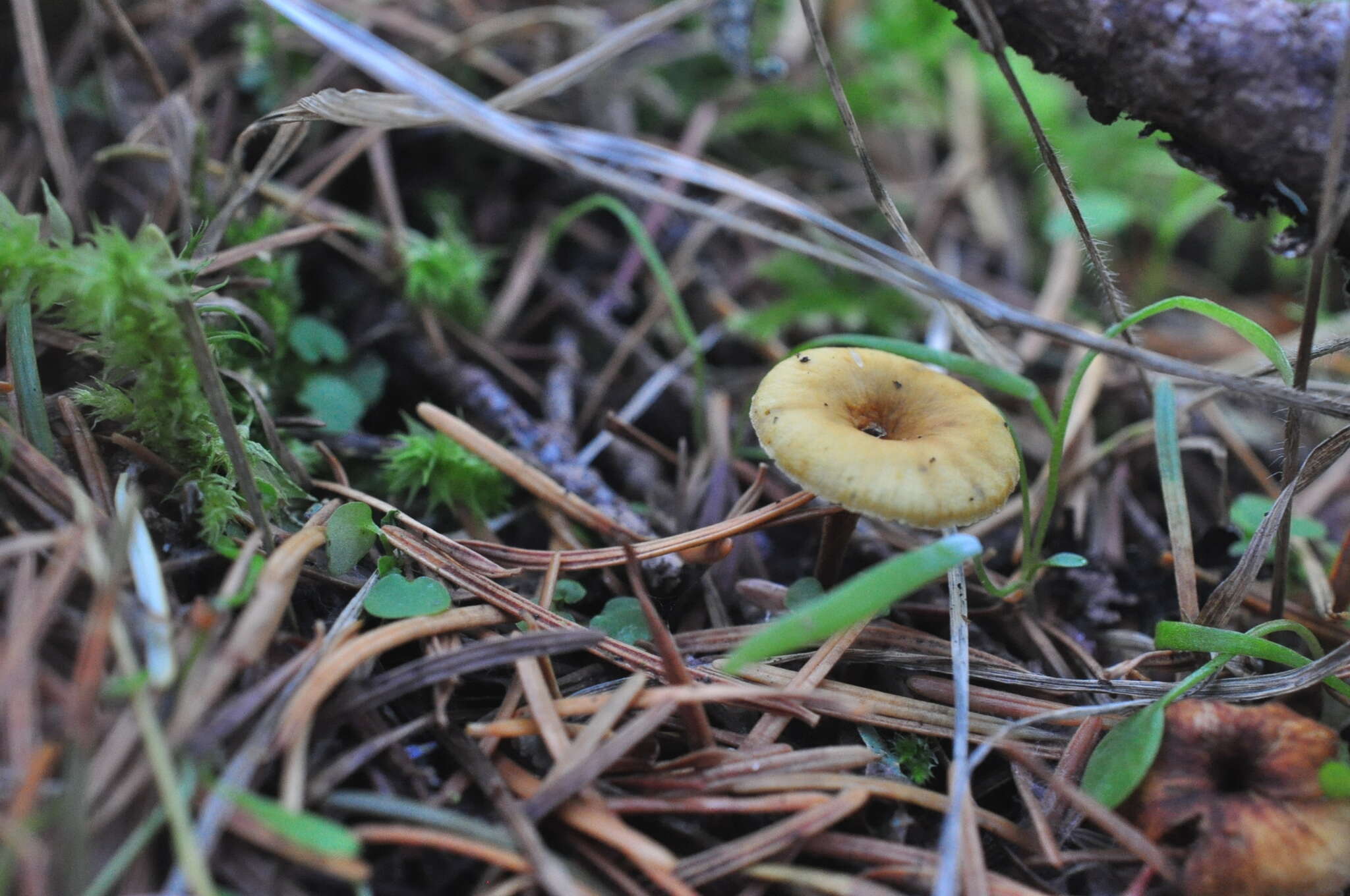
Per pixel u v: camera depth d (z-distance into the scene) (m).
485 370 0.29
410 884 0.21
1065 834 0.22
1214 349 0.31
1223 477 0.27
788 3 0.40
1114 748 0.22
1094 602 0.26
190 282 0.24
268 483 0.24
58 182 0.27
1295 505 0.27
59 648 0.21
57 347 0.25
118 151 0.27
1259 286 0.36
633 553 0.22
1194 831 0.22
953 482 0.23
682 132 0.36
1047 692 0.24
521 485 0.26
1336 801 0.22
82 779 0.20
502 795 0.21
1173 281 0.36
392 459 0.26
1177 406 0.28
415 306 0.28
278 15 0.29
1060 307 0.31
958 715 0.23
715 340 0.30
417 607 0.23
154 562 0.22
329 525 0.23
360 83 0.30
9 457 0.22
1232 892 0.21
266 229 0.27
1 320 0.24
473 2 0.34
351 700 0.22
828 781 0.22
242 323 0.24
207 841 0.20
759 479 0.25
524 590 0.25
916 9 0.40
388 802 0.21
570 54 0.33
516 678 0.23
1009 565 0.26
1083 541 0.27
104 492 0.23
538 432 0.27
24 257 0.22
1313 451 0.23
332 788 0.21
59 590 0.21
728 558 0.25
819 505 0.26
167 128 0.27
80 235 0.26
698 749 0.23
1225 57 0.22
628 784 0.22
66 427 0.23
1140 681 0.23
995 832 0.22
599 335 0.30
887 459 0.23
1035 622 0.25
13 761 0.20
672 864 0.21
